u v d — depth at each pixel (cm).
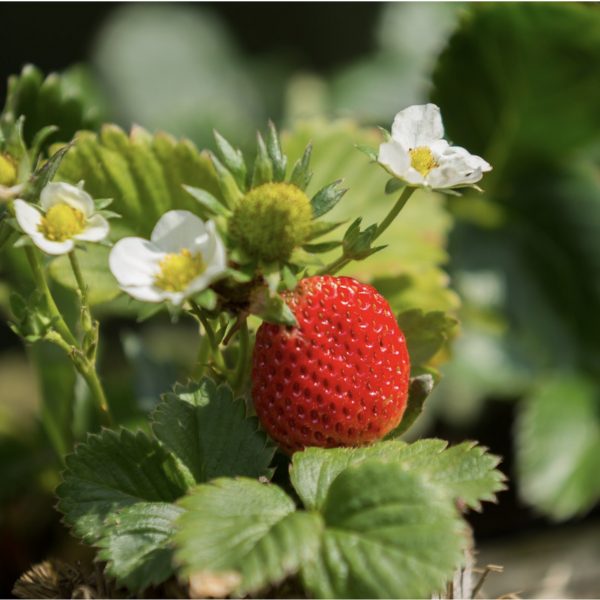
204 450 40
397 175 38
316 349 39
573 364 64
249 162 57
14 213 39
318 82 90
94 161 46
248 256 38
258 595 38
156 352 76
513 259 64
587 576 58
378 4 106
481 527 62
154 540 38
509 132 62
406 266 49
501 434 67
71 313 48
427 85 62
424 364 44
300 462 38
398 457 38
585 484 58
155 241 37
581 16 53
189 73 101
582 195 64
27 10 104
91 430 50
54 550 53
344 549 36
